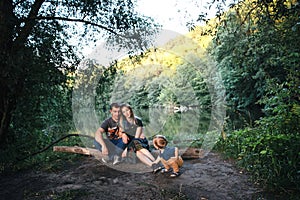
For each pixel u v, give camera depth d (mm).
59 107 6113
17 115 5477
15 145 5246
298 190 3154
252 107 9758
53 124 6426
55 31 5441
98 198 3178
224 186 3441
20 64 4668
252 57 7629
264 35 5824
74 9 5629
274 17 4754
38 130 6047
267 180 3414
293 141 3664
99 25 5785
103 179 3740
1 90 4992
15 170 4477
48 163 4707
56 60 5469
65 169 4320
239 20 6145
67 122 6383
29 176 4137
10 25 4789
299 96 4867
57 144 5941
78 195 3281
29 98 5391
